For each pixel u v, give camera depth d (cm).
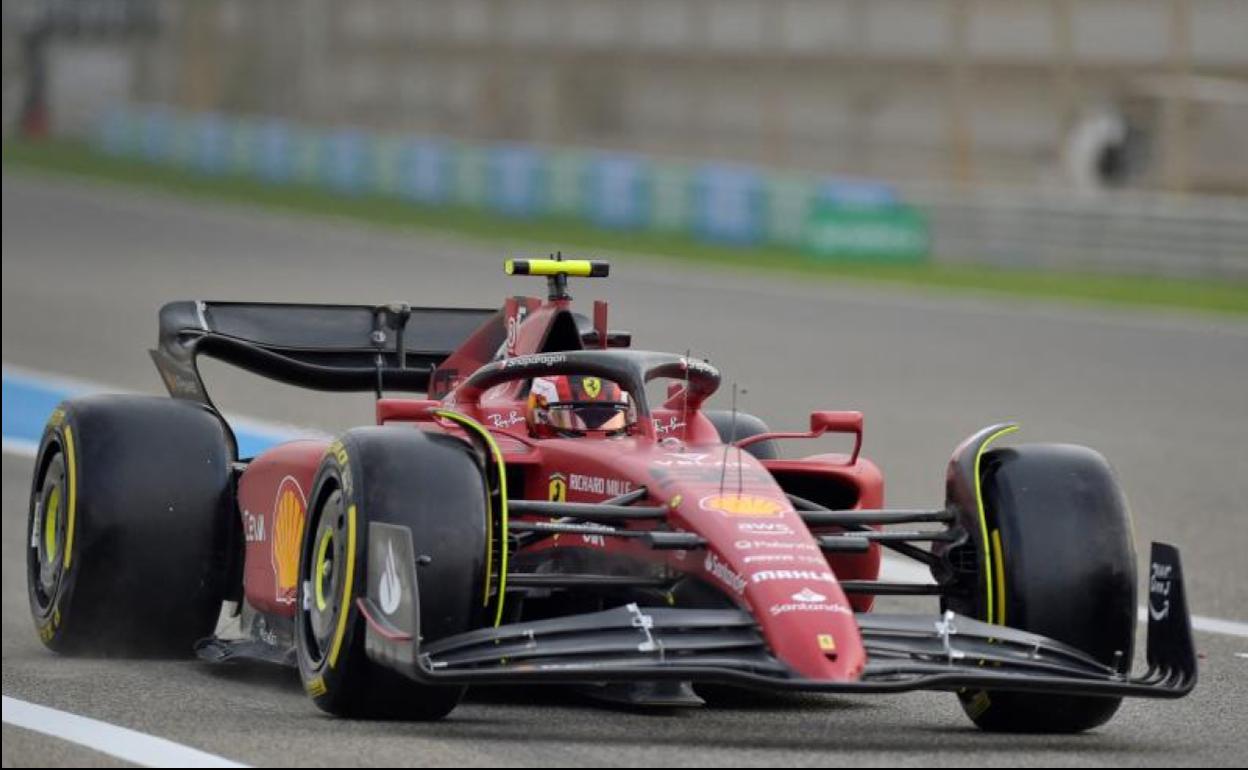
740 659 1998
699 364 2480
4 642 3184
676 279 10056
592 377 2525
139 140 16925
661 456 2314
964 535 2306
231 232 12125
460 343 3400
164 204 13888
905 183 12875
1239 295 9394
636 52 14950
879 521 2298
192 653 2756
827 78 13462
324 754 1923
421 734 2048
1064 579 2216
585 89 15338
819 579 2061
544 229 12688
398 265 10381
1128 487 4784
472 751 1944
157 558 2669
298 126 16725
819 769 1888
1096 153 11600
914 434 5522
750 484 2231
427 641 2072
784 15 13788
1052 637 2212
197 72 18225
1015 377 6825
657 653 1995
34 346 7200
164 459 2700
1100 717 2233
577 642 2012
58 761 1906
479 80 16100
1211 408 6209
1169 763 2041
